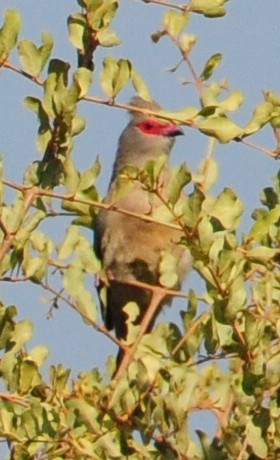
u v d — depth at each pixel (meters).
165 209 11.95
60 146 12.20
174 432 10.89
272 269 12.15
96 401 11.12
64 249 12.54
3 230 11.75
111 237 17.47
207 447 11.18
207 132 12.16
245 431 11.07
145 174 11.88
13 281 12.01
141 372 11.04
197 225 11.53
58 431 10.98
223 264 11.34
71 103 11.94
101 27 12.17
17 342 11.58
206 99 12.41
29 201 11.90
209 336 11.44
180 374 10.96
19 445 10.98
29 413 10.98
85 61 12.27
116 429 11.10
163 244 17.47
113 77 12.00
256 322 11.21
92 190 12.58
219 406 11.24
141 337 11.85
